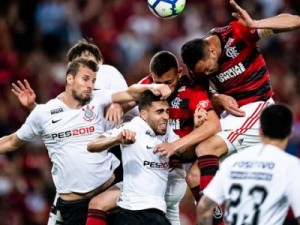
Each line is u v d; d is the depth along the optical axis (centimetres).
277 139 1817
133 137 1992
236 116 2169
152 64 2136
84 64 2144
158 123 2103
